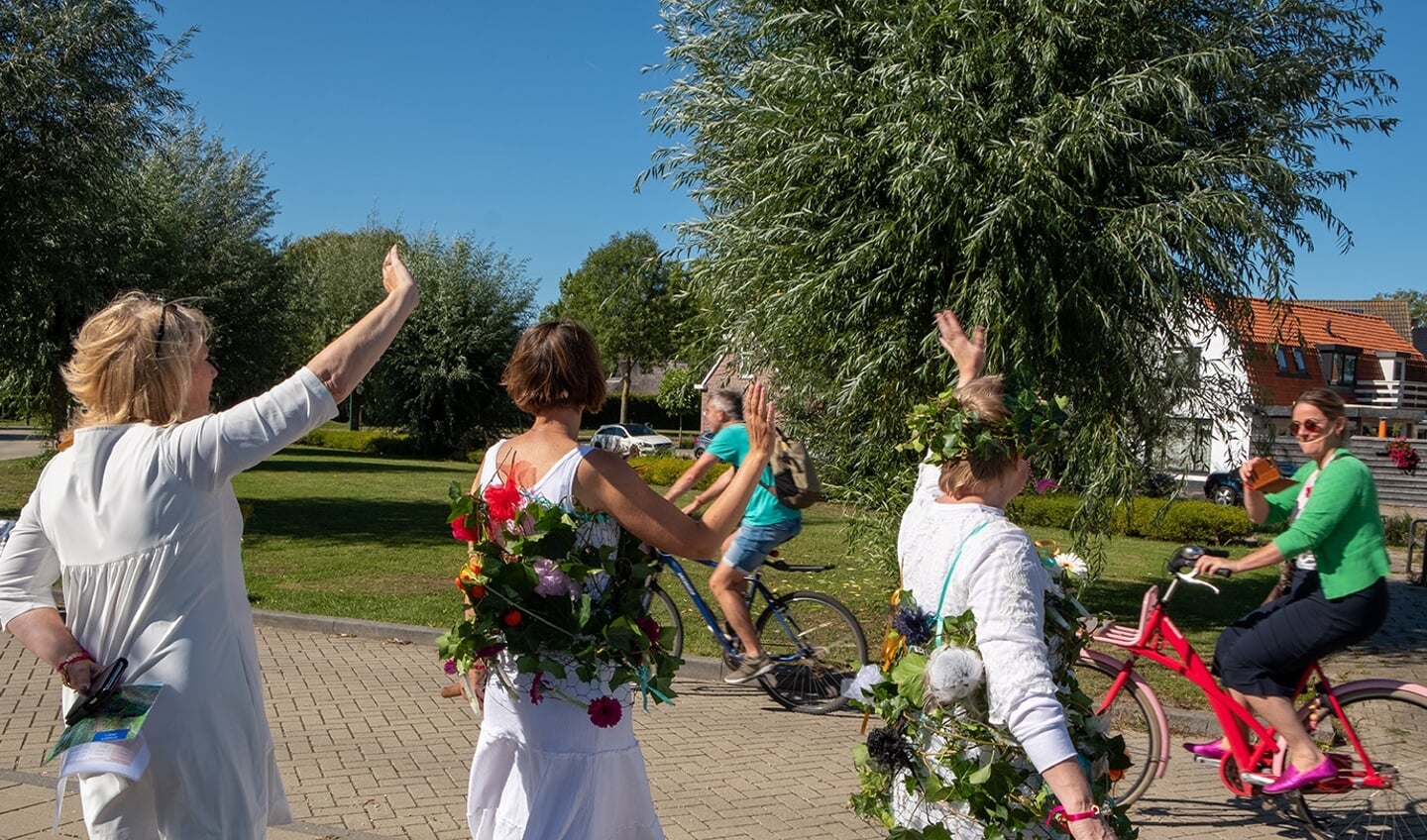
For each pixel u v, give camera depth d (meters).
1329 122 8.21
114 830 2.22
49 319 14.39
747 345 9.08
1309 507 4.01
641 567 2.53
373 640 7.98
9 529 2.67
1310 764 4.15
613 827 2.47
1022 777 2.28
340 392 2.35
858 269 7.99
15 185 12.06
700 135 9.11
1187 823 4.59
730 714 6.23
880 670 2.59
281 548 12.95
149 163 23.75
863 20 8.18
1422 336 54.41
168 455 2.22
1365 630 4.00
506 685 2.46
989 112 7.50
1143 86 7.34
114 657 2.21
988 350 7.57
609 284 50.19
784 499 6.20
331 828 4.18
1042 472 2.86
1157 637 4.59
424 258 38.31
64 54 12.31
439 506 18.91
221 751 2.23
